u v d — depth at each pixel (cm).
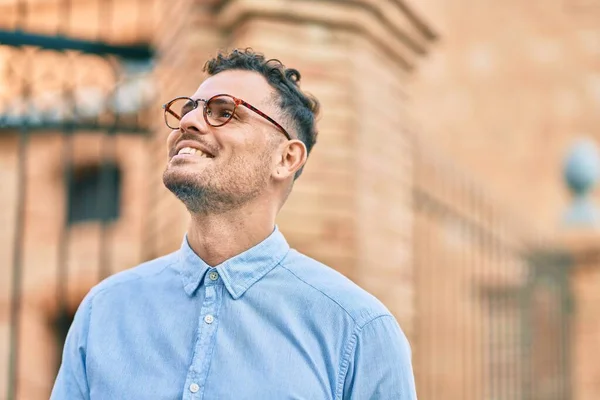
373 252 383
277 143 174
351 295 167
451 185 558
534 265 688
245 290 165
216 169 164
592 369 705
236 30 373
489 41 1002
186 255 171
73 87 373
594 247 720
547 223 946
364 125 382
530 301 686
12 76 366
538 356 702
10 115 363
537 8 991
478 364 689
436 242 632
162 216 389
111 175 567
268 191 174
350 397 161
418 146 463
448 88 1000
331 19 374
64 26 519
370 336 163
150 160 410
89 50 368
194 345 160
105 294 172
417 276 524
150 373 158
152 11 496
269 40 363
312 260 176
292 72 188
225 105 170
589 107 958
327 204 363
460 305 677
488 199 586
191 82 369
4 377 521
